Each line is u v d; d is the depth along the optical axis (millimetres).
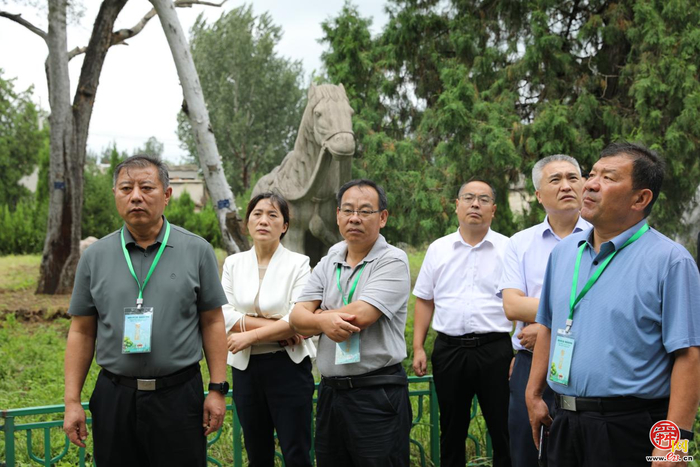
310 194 5977
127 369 2766
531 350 3303
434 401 4125
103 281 2836
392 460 2949
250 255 3775
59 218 11141
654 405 2355
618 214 2434
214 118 35125
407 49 9172
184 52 8547
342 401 3000
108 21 10883
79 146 11188
